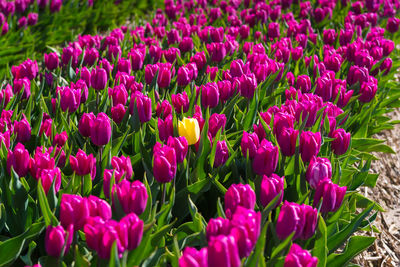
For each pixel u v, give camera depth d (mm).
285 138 2869
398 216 4367
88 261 2225
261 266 2096
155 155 2473
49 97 3920
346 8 7906
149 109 3119
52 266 2133
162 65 4223
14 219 2695
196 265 1677
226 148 2967
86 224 1947
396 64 6152
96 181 2963
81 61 4840
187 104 3494
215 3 8477
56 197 2602
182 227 2680
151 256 2322
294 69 5281
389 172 4980
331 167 2898
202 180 2879
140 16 9664
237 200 2188
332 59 4789
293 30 6305
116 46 5059
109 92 3656
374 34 6109
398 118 6094
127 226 1940
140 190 2170
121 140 3135
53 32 7434
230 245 1735
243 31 5887
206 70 4605
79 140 3260
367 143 4297
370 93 4141
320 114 3469
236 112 3871
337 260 2787
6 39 6816
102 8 8766
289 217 2145
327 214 2814
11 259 2393
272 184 2396
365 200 3623
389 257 3814
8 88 3635
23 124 3047
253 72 4422
